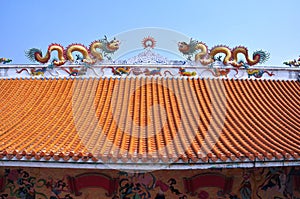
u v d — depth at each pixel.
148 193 11.88
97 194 11.92
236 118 13.10
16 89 15.38
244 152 10.08
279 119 13.20
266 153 10.02
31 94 14.98
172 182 11.88
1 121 12.61
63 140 10.98
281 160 10.06
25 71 16.38
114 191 11.87
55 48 16.34
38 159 9.70
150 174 11.88
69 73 16.23
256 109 13.98
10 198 12.12
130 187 11.88
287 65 16.83
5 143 10.65
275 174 12.13
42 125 12.28
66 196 11.99
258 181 12.05
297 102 14.80
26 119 12.84
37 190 12.06
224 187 11.91
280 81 16.47
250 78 16.44
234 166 9.91
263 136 11.70
